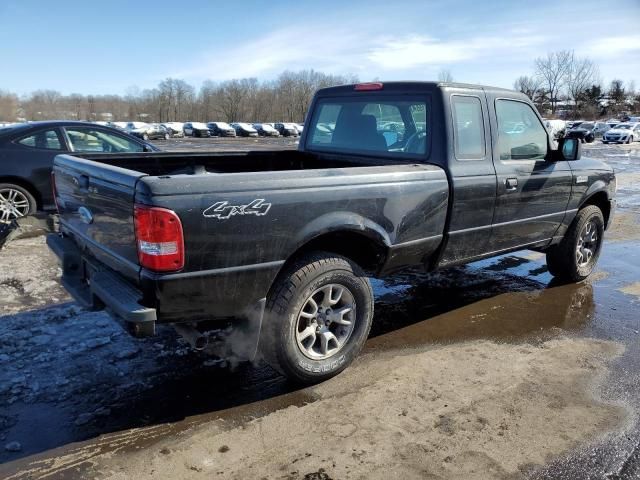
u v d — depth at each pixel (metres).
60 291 5.01
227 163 4.97
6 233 6.09
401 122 4.37
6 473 2.61
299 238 3.24
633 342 4.37
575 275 5.80
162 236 2.75
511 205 4.58
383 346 4.17
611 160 23.95
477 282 5.87
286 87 85.56
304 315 3.43
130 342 4.05
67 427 2.99
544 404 3.37
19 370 3.56
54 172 4.12
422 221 3.90
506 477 2.68
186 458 2.76
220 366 3.77
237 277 3.05
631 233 8.63
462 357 4.01
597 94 78.69
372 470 2.71
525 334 4.47
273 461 2.76
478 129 4.30
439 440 2.96
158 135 42.34
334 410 3.25
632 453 2.90
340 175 3.40
